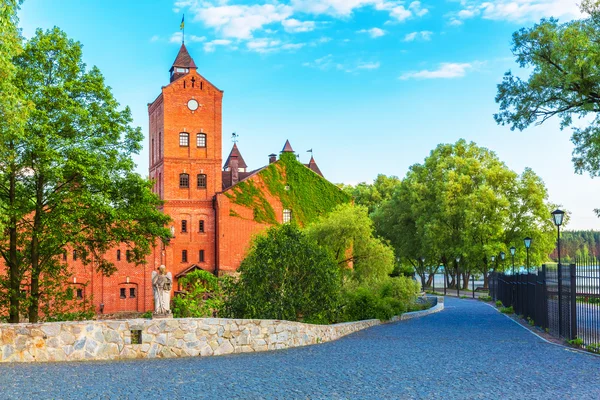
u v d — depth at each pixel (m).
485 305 44.78
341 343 19.53
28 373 12.52
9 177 25.91
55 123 26.19
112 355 15.39
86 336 15.15
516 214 66.31
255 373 12.94
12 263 26.62
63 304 29.53
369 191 97.69
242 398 10.27
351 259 40.41
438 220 67.25
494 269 65.00
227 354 16.66
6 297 26.75
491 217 64.31
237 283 23.67
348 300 28.75
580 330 21.16
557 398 10.32
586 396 10.46
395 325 26.91
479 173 68.75
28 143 24.38
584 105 25.77
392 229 77.88
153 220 30.56
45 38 26.62
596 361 14.70
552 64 26.94
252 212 63.38
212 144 63.97
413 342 19.42
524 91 28.30
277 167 65.12
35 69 26.23
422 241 69.19
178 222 62.12
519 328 24.59
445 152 74.44
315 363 14.59
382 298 32.09
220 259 61.47
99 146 27.39
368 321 26.31
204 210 62.94
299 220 64.88
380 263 39.53
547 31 26.25
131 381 11.74
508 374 12.79
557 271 21.38
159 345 15.94
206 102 64.06
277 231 24.78
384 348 17.83
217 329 16.86
